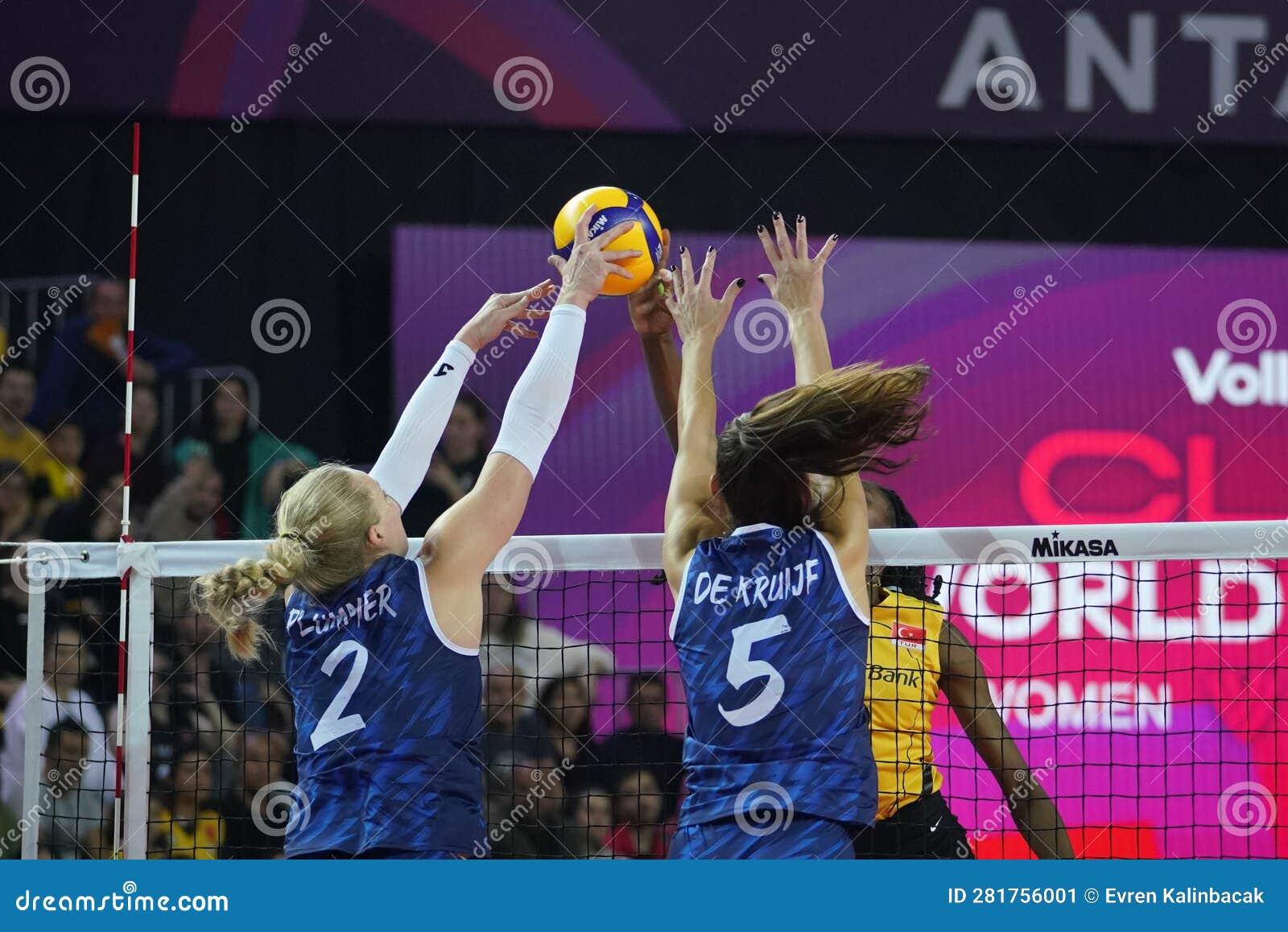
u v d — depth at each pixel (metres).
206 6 7.18
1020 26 7.42
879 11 7.41
